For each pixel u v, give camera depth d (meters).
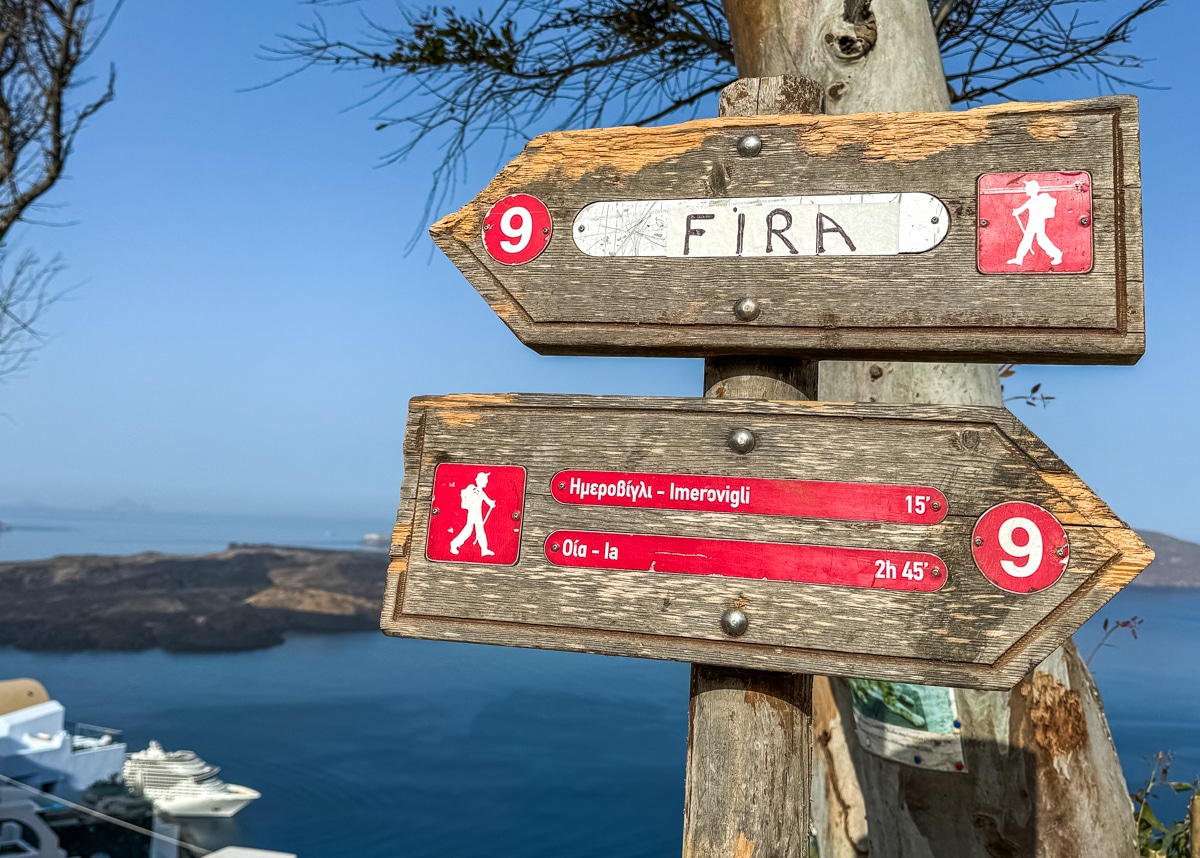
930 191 1.48
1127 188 1.40
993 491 1.34
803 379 1.63
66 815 15.89
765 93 1.68
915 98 2.73
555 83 5.32
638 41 5.18
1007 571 1.32
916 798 2.35
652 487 1.49
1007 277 1.43
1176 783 3.18
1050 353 1.41
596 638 1.46
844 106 2.75
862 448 1.41
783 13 2.84
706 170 1.59
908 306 1.46
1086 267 1.40
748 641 1.40
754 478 1.44
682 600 1.44
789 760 1.45
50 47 5.52
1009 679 1.29
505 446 1.57
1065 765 2.25
